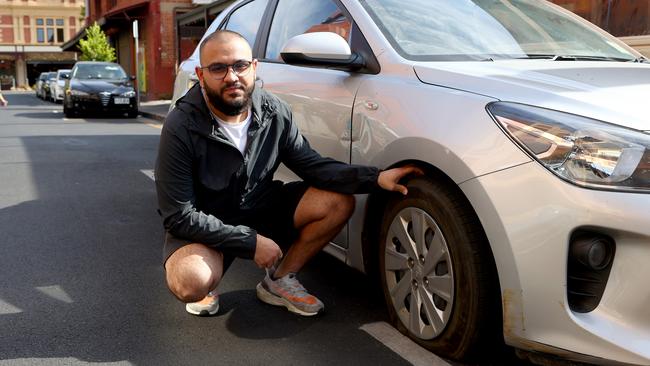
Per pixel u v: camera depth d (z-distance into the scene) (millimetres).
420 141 2434
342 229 3033
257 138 2758
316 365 2504
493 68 2607
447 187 2377
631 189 1950
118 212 5238
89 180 6742
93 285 3459
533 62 2762
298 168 2896
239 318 2986
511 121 2184
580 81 2406
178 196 2619
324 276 3574
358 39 2984
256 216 2918
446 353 2471
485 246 2268
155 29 25375
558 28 3365
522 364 2457
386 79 2762
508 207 2117
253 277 3572
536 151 2094
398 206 2607
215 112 2668
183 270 2568
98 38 32594
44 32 62188
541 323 2100
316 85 3195
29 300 3227
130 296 3293
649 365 1927
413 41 2895
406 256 2596
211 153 2670
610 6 6348
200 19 18203
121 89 16250
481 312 2283
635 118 2090
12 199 5723
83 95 15867
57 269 3730
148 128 13273
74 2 62625
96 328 2879
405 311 2656
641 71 2643
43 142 10406
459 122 2326
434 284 2449
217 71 2527
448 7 3195
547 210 2039
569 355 2074
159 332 2834
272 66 3684
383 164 2674
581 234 2020
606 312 2025
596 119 2090
